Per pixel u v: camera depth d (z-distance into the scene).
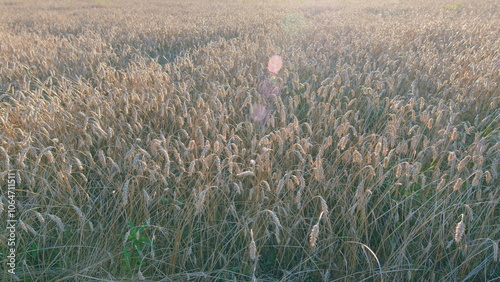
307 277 2.89
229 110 4.88
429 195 3.42
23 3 26.17
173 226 3.01
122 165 3.54
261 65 6.26
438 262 2.91
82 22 14.82
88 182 3.49
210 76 5.91
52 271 2.69
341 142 3.19
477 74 5.75
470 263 2.81
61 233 2.91
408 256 2.94
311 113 4.64
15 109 4.09
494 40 9.13
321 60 6.70
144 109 4.37
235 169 3.39
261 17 15.17
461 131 4.20
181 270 2.81
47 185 3.00
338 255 2.91
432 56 6.96
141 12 18.97
